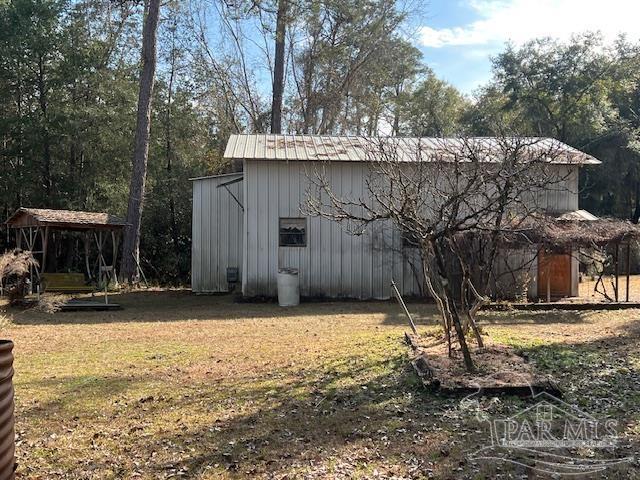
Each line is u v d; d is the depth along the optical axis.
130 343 9.55
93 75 24.58
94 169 25.22
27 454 4.62
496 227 6.90
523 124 30.81
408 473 4.11
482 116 36.06
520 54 32.84
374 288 16.17
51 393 6.37
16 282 15.07
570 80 31.69
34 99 25.17
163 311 14.27
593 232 13.51
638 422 5.12
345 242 16.14
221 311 14.09
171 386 6.60
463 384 5.93
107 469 4.31
